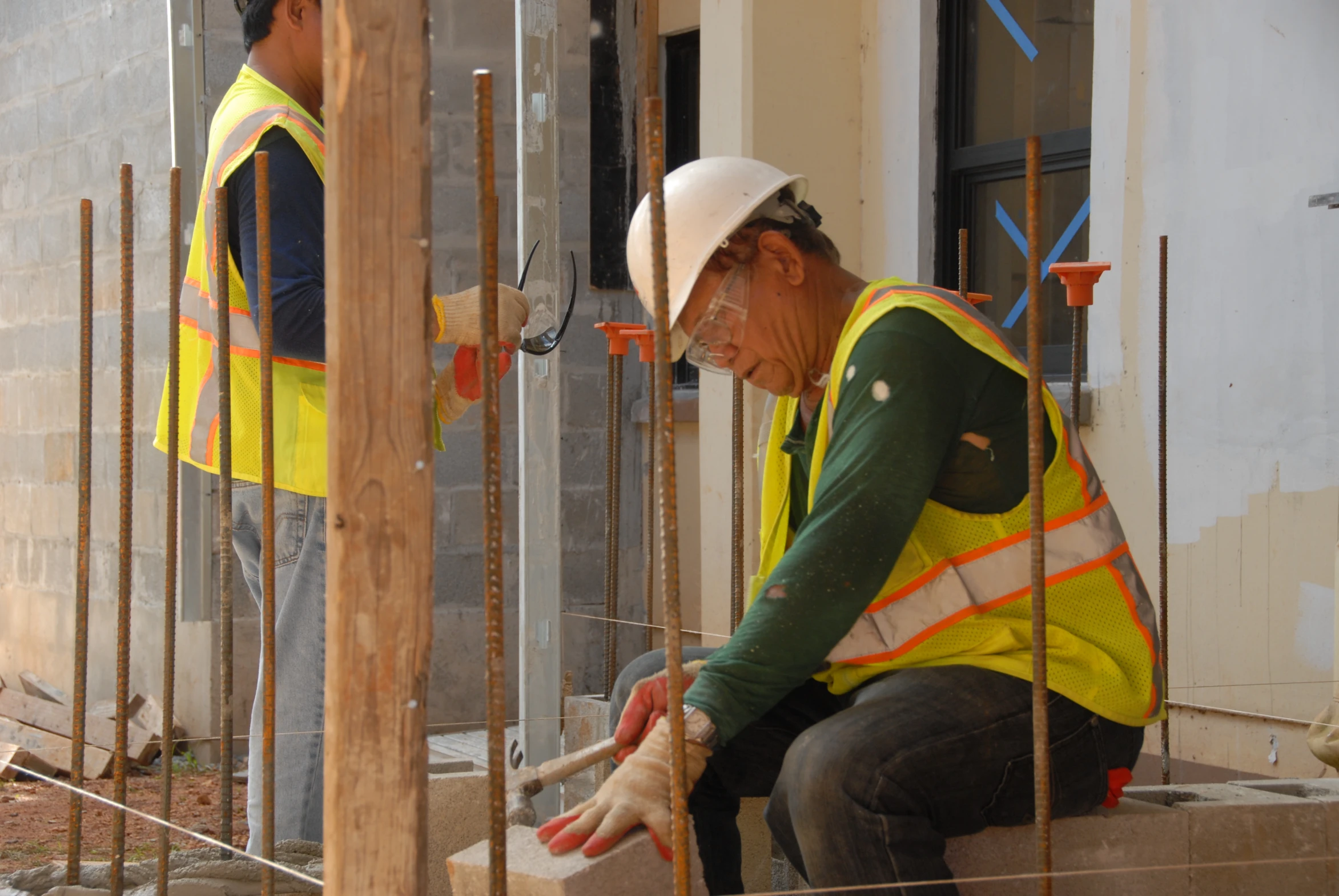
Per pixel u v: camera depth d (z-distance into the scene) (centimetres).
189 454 269
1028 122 464
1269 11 357
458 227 532
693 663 211
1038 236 154
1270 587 358
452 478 526
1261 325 361
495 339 132
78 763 235
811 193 503
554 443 299
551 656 300
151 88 539
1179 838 202
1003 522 188
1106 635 190
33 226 638
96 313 583
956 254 491
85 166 589
